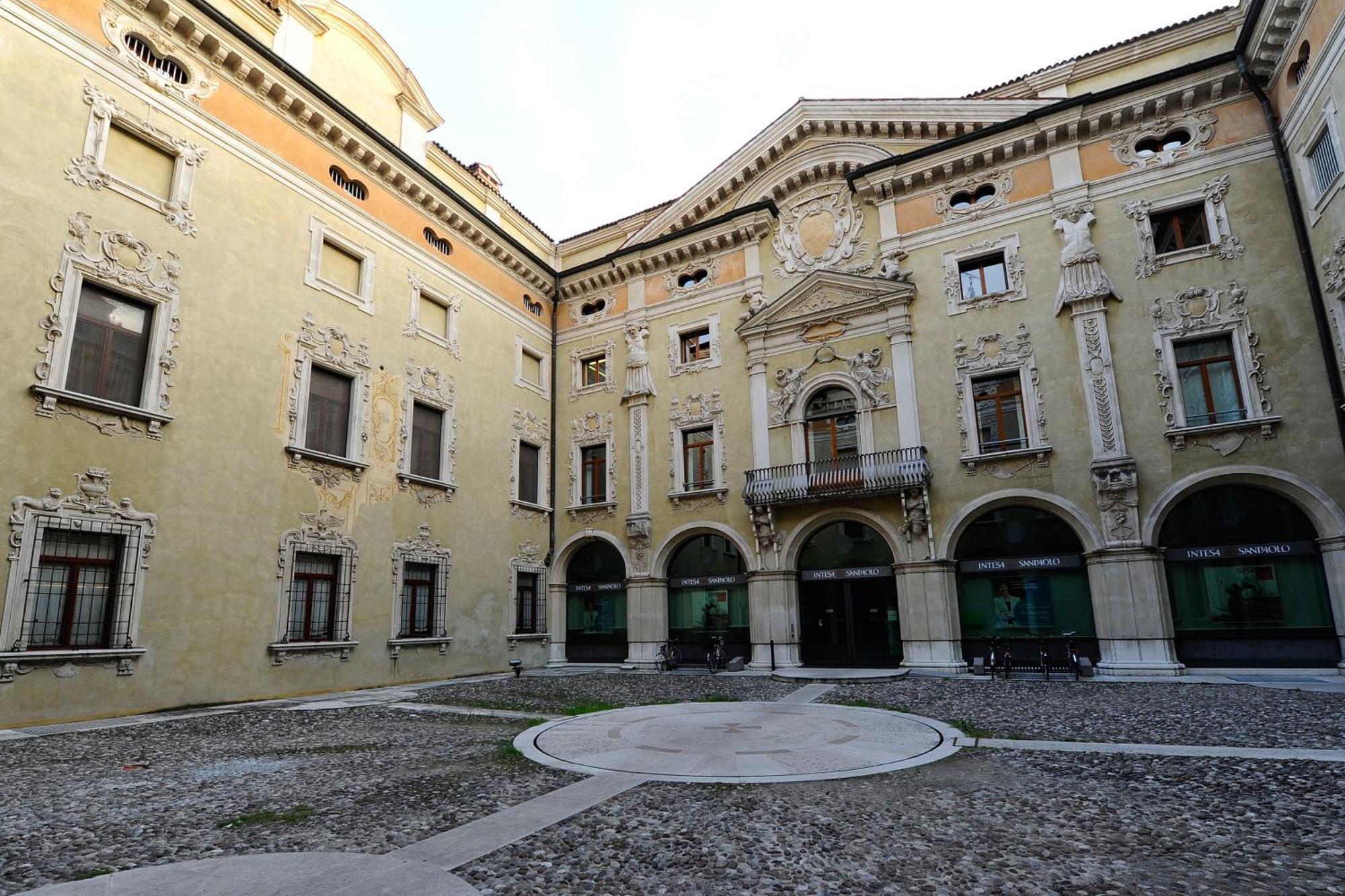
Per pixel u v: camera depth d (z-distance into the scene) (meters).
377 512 18.17
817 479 20.23
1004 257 19.83
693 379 23.72
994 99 20.31
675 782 7.06
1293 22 15.30
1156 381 17.30
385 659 17.86
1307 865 4.67
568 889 4.44
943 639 18.33
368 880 4.54
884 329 20.83
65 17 13.28
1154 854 4.94
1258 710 10.76
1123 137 18.77
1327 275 15.32
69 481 12.29
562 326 26.67
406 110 21.86
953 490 19.14
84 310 13.02
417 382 20.03
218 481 14.62
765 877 4.63
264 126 16.81
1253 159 17.20
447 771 7.73
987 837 5.34
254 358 15.72
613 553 24.17
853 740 9.09
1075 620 17.59
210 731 10.77
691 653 22.41
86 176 13.20
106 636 12.67
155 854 5.09
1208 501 16.78
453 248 22.44
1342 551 15.00
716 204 24.84
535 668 22.91
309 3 18.83
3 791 7.02
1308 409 15.72
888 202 21.64
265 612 15.20
